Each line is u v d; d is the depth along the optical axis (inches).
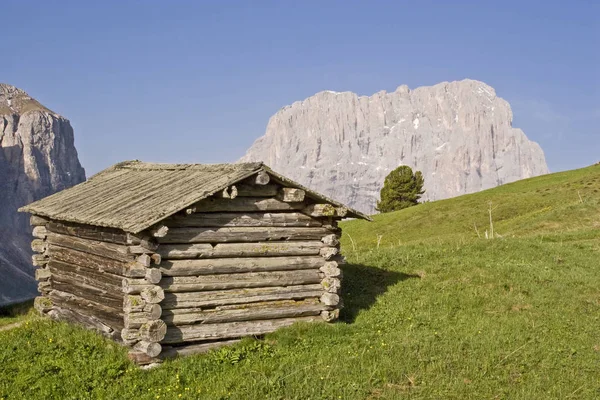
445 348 616.1
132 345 587.5
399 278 899.4
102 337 636.1
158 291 586.6
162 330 584.7
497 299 792.9
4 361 585.9
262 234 658.2
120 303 620.7
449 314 745.0
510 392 537.0
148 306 584.4
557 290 834.2
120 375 559.5
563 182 2279.8
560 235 1293.1
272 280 660.1
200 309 622.5
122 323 616.4
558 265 978.7
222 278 634.2
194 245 621.3
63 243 746.2
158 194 655.8
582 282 874.1
